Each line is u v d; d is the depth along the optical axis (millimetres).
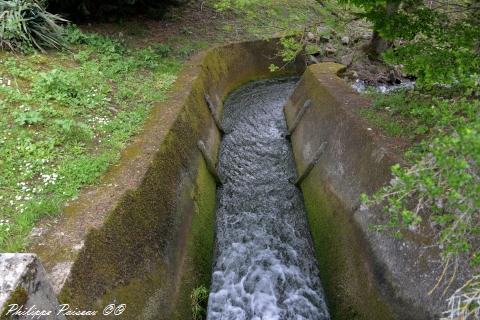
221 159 9352
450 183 2471
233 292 6121
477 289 2742
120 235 4676
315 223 7180
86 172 5434
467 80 3789
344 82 9594
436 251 4285
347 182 6578
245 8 15625
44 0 9188
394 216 3131
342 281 5723
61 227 4438
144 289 4676
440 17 6070
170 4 13750
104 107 7344
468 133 2314
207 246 6660
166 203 5832
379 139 6219
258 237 7223
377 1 5656
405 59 5418
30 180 5270
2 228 4414
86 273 3992
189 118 8031
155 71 9516
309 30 10125
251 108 12195
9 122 6184
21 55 8070
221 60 12352
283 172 9109
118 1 11422
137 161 5840
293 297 6094
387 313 4703
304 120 9758
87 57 8875
